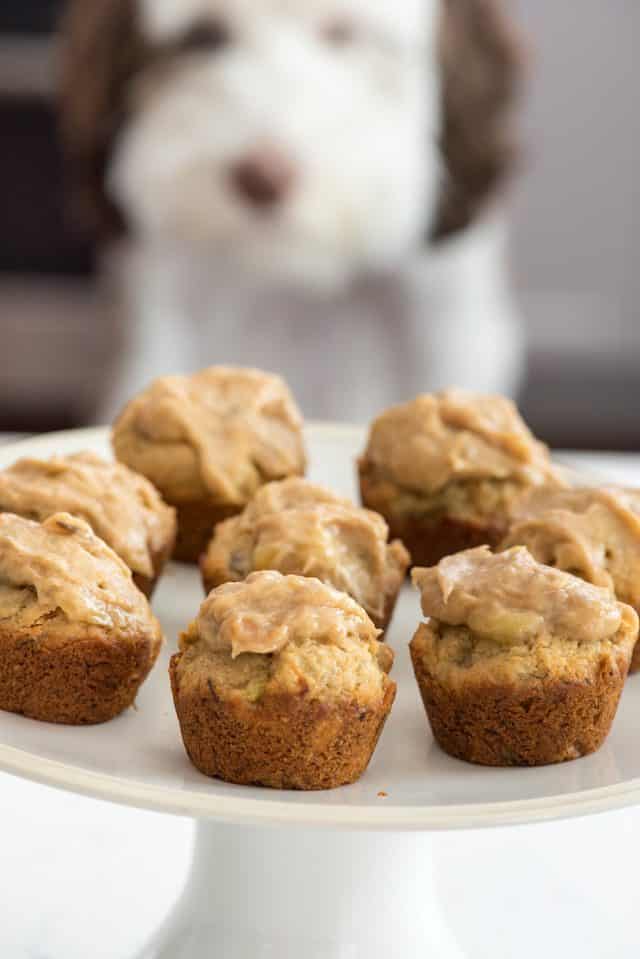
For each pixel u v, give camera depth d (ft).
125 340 3.79
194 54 3.33
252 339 3.76
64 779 1.67
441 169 3.53
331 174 3.38
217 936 1.98
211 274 3.67
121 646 1.81
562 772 1.77
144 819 2.32
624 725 1.86
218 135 3.35
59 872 2.20
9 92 4.13
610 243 4.31
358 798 1.71
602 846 2.31
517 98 3.68
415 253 3.63
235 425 2.23
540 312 4.39
